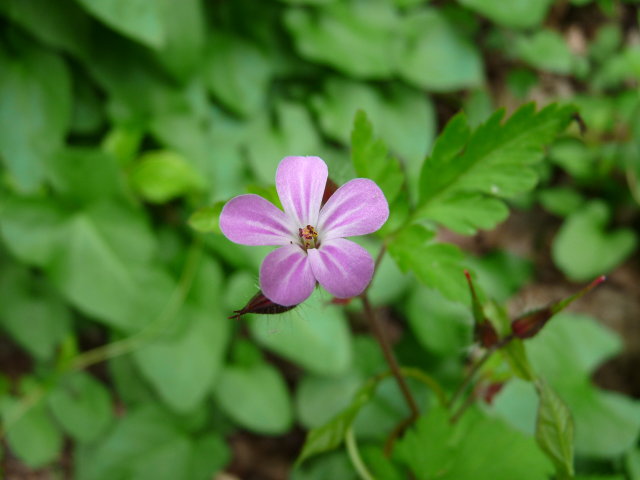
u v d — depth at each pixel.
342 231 0.06
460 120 0.08
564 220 0.20
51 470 0.15
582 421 0.12
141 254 0.15
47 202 0.15
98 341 0.17
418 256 0.08
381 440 0.13
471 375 0.09
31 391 0.15
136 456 0.14
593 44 0.21
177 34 0.15
